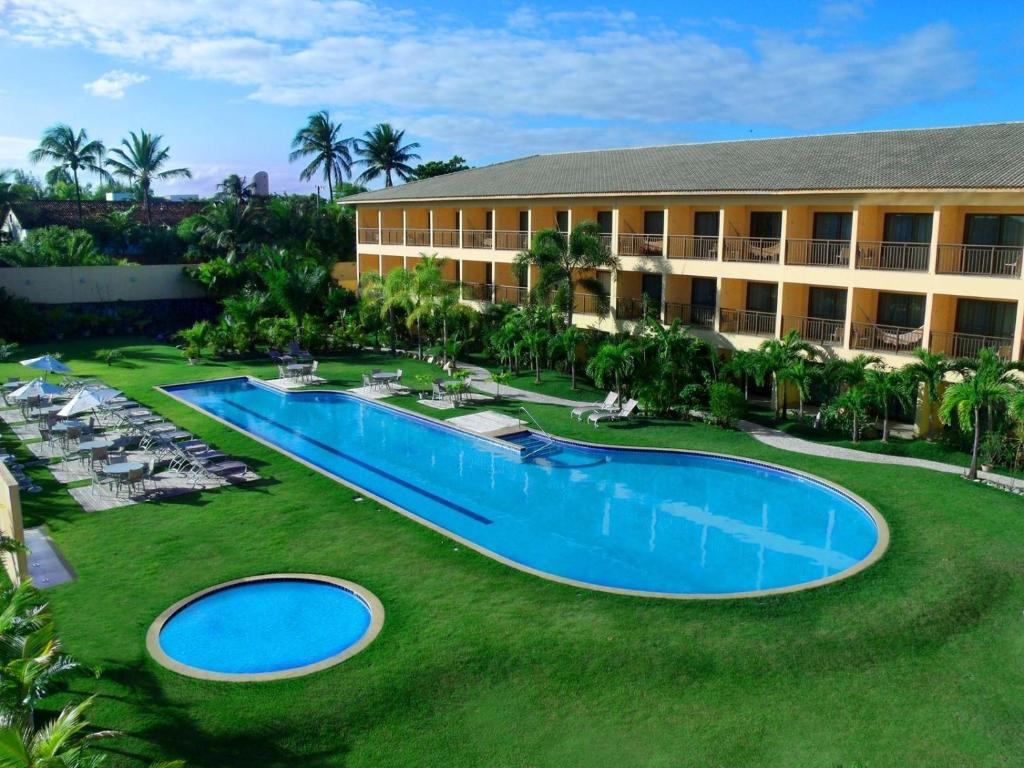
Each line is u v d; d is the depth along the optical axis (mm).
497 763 10133
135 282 48031
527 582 15211
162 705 11172
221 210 56125
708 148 38812
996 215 25859
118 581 15180
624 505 20688
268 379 35188
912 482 20891
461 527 19172
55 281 45469
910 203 25406
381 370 37375
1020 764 10070
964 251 26328
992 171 24641
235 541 17172
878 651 12633
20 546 12461
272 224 57188
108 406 27812
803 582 16234
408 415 29328
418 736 10648
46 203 65625
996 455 22391
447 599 14469
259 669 12523
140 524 18109
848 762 10086
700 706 11258
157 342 44031
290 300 41656
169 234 62188
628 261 34188
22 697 8727
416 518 18641
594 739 10578
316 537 17422
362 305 44156
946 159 27156
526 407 30047
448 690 11617
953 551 16312
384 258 50250
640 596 14578
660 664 12250
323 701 11320
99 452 21297
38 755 7051
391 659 12383
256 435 27062
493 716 11055
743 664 12258
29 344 42344
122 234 61125
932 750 10328
